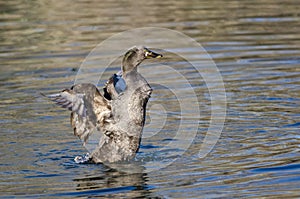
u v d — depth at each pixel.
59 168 11.66
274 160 11.58
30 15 24.16
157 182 10.86
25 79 17.20
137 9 24.89
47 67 18.22
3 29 22.17
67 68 18.11
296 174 10.91
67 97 11.16
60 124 14.05
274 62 18.36
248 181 10.70
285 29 21.69
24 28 22.31
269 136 12.91
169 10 24.59
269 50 19.47
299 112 14.37
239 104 15.09
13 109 15.00
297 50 19.39
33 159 12.08
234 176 10.95
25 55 19.38
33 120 14.28
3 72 17.81
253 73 17.45
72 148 12.69
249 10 24.61
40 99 15.70
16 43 20.58
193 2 26.28
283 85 16.42
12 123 14.05
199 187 10.52
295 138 12.72
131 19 23.08
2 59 18.98
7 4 26.20
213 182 10.73
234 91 16.11
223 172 11.16
